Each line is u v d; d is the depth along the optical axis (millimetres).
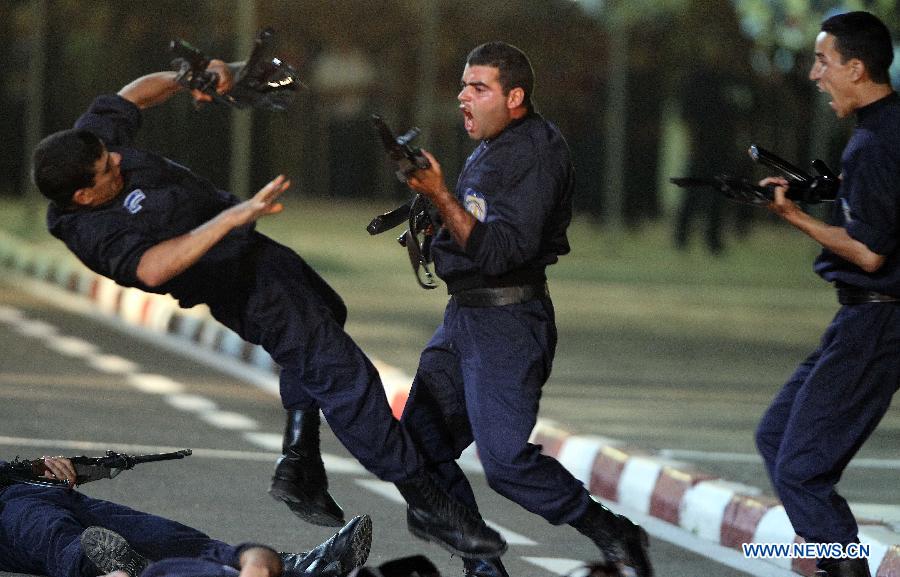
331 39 115812
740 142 93812
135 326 48938
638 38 97625
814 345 50469
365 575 17375
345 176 140000
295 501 19812
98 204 18875
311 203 134375
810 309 62094
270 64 19953
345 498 26703
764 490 27438
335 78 124438
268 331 19344
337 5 114625
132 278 18609
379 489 27531
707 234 89188
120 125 19922
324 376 19250
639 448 28469
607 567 18625
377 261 77500
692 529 25359
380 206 136125
